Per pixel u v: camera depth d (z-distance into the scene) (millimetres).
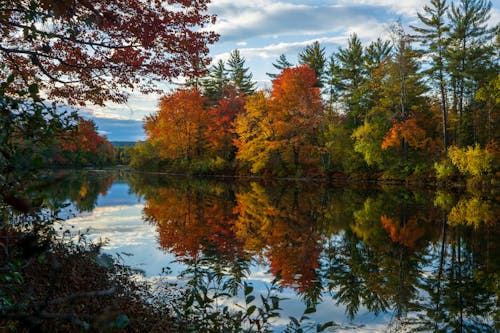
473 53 33156
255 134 39781
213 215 15805
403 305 6652
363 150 33156
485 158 27109
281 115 37469
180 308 5637
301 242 11469
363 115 41250
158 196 22625
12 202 1310
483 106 35844
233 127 45594
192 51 6047
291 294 6996
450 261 9633
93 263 6941
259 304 6207
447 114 38875
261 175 40031
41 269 4867
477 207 18750
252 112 38500
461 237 12328
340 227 13859
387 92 35094
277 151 39844
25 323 1398
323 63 52125
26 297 1909
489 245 11289
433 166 31562
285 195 23750
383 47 46375
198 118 44188
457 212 17250
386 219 15516
